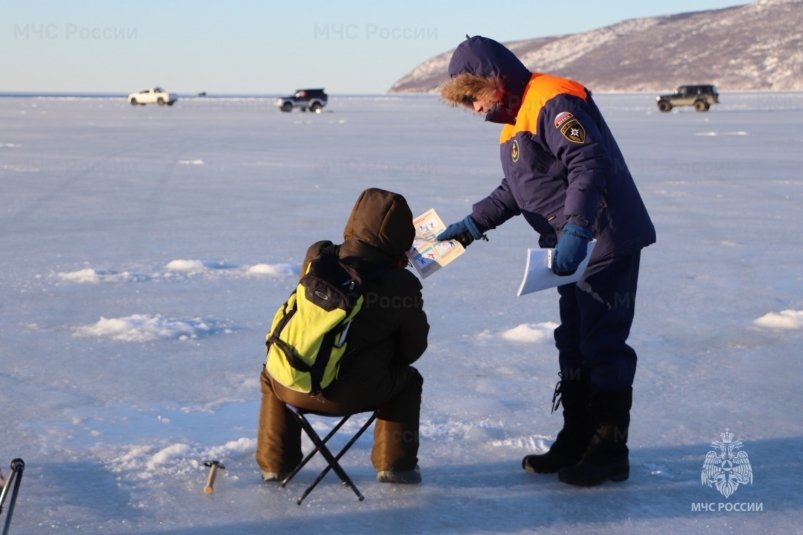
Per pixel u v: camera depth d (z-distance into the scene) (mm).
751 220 11938
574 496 3738
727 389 5156
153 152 24250
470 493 3748
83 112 66438
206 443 4230
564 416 4051
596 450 3873
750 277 8344
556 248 3488
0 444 4180
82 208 12930
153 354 5742
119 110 73438
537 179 3734
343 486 3777
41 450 4117
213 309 7023
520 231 11211
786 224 11578
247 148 26188
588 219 3471
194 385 5137
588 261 3588
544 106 3619
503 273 8648
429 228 4066
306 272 3533
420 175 18031
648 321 6754
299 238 10547
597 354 3818
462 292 7793
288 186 15938
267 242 10258
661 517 3553
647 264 8977
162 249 9758
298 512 3525
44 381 5176
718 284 8047
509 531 3402
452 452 4199
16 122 45438
